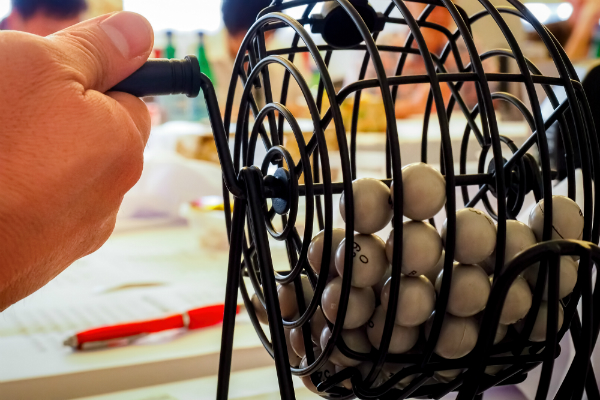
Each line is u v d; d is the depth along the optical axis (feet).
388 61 4.45
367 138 3.51
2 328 2.18
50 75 1.11
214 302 2.38
